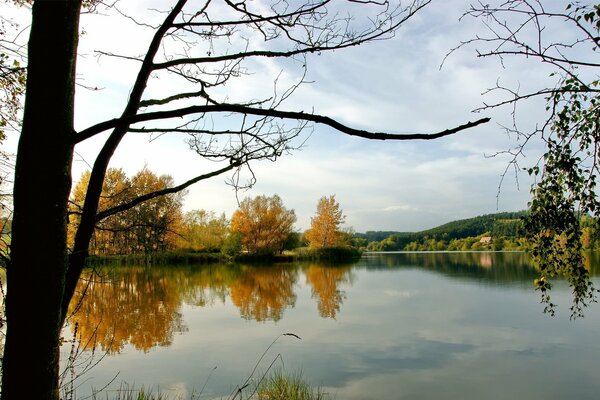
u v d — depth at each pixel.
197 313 15.80
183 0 2.03
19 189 1.40
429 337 11.61
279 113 1.46
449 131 1.47
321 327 13.05
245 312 15.93
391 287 23.81
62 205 1.45
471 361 9.43
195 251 49.84
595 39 2.43
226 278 30.14
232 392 7.54
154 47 2.05
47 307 1.38
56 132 1.43
